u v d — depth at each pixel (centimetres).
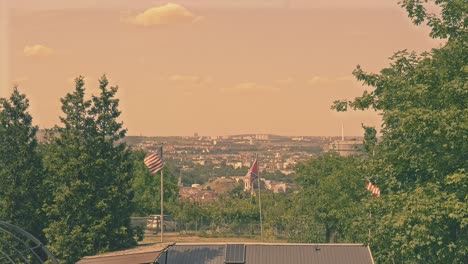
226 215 13750
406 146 4466
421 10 4806
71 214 7362
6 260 7494
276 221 12738
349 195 9356
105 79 7738
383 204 4634
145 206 14225
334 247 6456
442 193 4156
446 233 4275
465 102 4247
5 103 7838
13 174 7762
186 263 6381
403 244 4456
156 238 11988
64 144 7556
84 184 7325
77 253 7306
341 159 10588
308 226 10269
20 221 7700
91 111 7681
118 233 7381
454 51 4522
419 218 4081
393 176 4738
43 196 7806
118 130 7781
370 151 7588
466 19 4562
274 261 6316
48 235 7394
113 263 5569
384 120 4459
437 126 4131
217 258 6425
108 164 7600
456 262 4306
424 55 4712
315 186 10331
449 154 4262
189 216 13800
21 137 7769
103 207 7350
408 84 4584
